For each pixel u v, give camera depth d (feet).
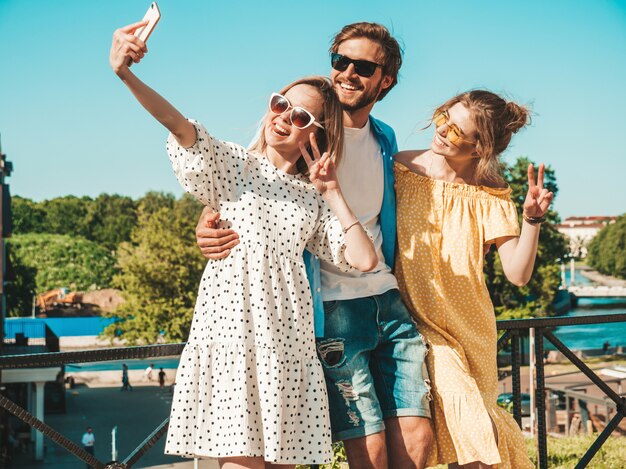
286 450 8.22
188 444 8.16
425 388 9.50
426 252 10.16
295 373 8.38
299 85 8.96
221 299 8.26
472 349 10.13
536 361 11.91
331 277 9.41
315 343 8.80
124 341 155.22
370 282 9.58
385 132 10.43
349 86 9.91
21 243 271.69
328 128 8.94
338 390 9.13
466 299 10.21
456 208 10.30
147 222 142.20
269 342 8.14
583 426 47.44
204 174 8.15
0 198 92.99
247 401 8.02
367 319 9.40
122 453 83.35
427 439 9.39
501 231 10.24
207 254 8.35
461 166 10.54
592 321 12.30
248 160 8.66
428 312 10.05
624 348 135.74
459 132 9.94
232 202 8.45
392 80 10.30
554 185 119.03
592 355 127.85
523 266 9.93
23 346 106.42
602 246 345.92
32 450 88.79
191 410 8.20
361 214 10.00
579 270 352.28
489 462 9.27
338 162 9.16
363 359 9.30
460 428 9.45
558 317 11.96
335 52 10.08
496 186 10.76
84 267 272.51
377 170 10.14
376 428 9.07
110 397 131.03
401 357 9.54
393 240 10.23
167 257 136.46
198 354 8.30
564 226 411.13
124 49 7.38
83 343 175.94
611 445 22.86
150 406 120.37
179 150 8.15
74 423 103.45
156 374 154.61
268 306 8.24
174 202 323.78
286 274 8.48
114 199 331.98
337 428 9.16
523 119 10.14
